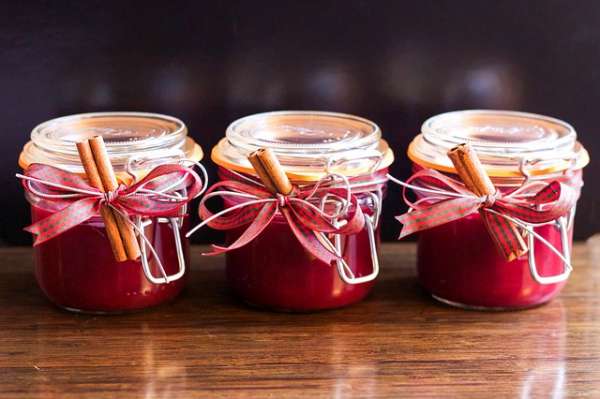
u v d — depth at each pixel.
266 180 0.80
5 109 0.90
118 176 0.81
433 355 0.80
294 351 0.80
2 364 0.78
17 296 0.87
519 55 0.91
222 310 0.85
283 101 0.91
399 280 0.90
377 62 0.91
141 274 0.83
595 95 0.93
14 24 0.88
